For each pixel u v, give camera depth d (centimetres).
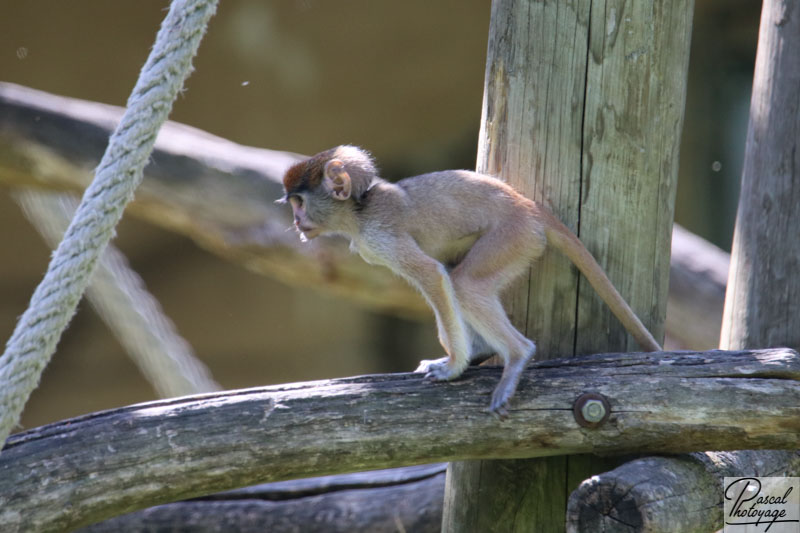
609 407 955
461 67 3272
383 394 975
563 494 1054
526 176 1066
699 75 3491
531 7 1045
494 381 1006
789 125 1214
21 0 2972
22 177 1889
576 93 1044
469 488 1102
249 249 1856
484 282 1067
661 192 1070
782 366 973
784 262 1206
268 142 3250
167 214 1880
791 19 1225
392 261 1127
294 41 3186
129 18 3038
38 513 871
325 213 1176
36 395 3484
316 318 3541
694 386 961
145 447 912
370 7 3183
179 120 3186
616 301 1036
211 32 3166
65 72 3044
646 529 861
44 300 920
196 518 1348
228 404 948
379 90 3275
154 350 1827
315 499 1369
